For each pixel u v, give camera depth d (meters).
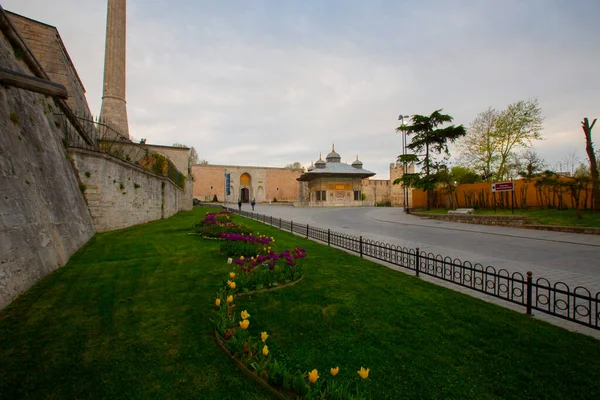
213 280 6.21
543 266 8.07
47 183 7.64
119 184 13.34
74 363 3.25
